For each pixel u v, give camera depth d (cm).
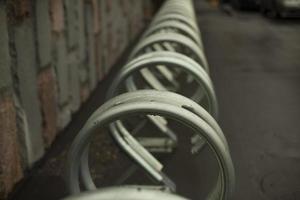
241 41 1223
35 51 452
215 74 845
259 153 490
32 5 441
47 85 488
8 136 392
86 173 283
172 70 641
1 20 374
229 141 521
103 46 793
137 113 260
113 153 477
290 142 521
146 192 176
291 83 782
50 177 431
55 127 514
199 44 539
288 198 399
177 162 455
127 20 1108
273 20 1684
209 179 429
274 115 612
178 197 176
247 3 2061
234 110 631
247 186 418
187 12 688
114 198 174
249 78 814
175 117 259
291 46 1148
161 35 470
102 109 276
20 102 418
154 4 1725
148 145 447
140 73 507
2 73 379
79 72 623
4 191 384
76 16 601
